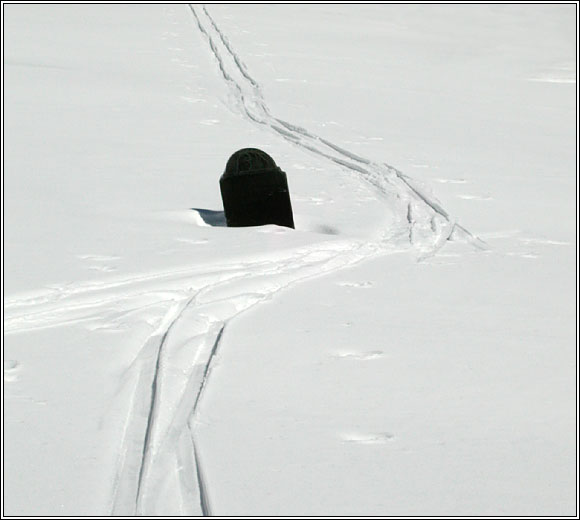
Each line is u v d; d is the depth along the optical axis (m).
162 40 41.00
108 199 16.02
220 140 22.45
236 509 6.04
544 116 29.08
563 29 51.50
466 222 15.41
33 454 6.84
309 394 7.98
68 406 7.68
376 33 47.16
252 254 12.70
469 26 51.09
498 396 8.02
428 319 10.18
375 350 9.14
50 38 38.75
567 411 7.71
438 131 25.39
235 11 51.44
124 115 24.45
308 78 33.78
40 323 9.81
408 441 7.09
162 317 10.09
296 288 11.36
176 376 8.38
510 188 18.56
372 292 11.23
